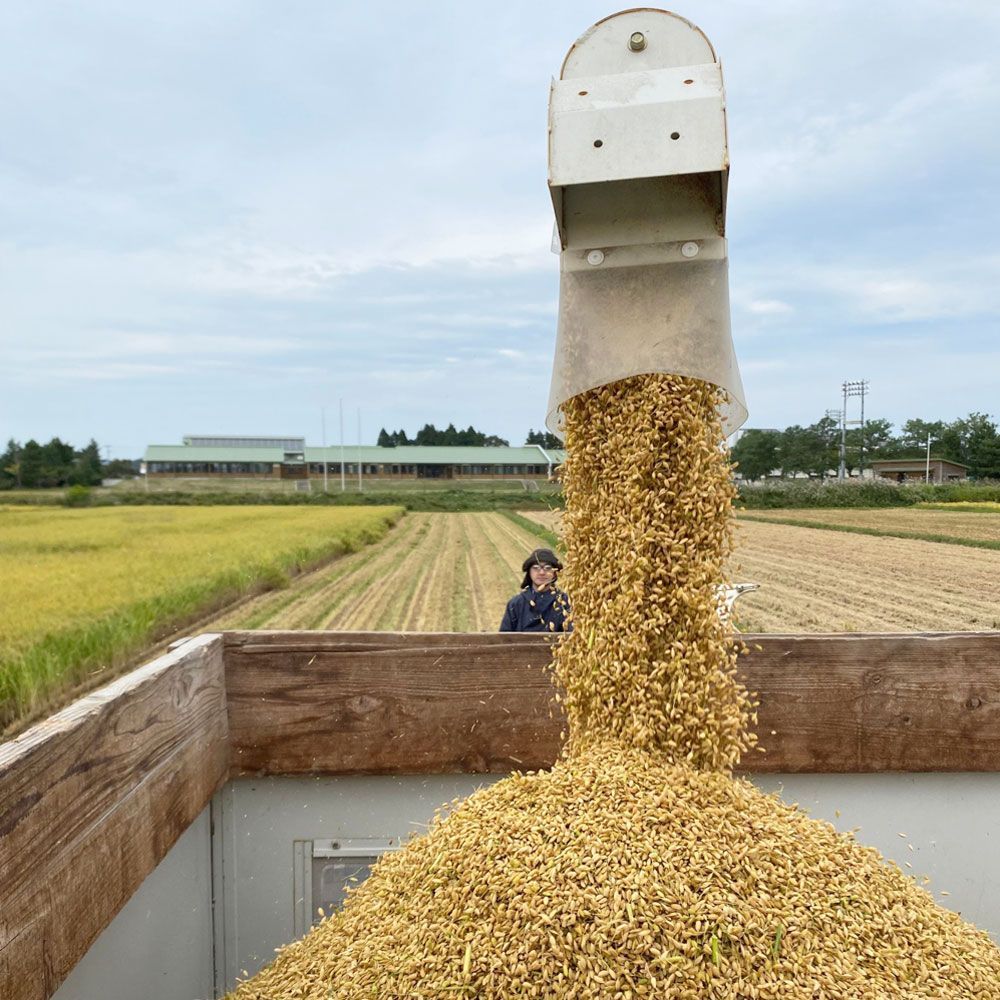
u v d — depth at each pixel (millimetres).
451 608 17172
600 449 2395
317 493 73750
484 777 2658
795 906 1882
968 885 2650
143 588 17250
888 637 2568
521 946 1753
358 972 1887
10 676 9883
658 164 2080
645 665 2230
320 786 2656
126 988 2000
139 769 1981
